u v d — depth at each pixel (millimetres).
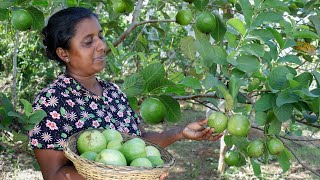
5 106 1816
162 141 2258
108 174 1501
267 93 1875
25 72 8281
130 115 2209
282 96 1780
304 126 7367
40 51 7832
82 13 1946
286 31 2037
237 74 1979
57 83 1940
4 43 7770
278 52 2062
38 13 2295
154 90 2131
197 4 2355
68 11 1948
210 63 1969
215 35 2340
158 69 2059
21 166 6125
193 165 6500
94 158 1675
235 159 2295
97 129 1904
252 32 2006
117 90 2215
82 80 2051
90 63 1964
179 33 6367
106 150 1643
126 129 2117
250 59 1950
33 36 7086
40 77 8172
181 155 6906
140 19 3908
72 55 1955
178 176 6121
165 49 4074
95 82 2135
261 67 2135
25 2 2230
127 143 1759
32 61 8133
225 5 2803
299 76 1875
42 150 1821
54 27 1934
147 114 2051
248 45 1991
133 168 1506
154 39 4074
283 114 1820
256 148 1953
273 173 6293
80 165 1552
